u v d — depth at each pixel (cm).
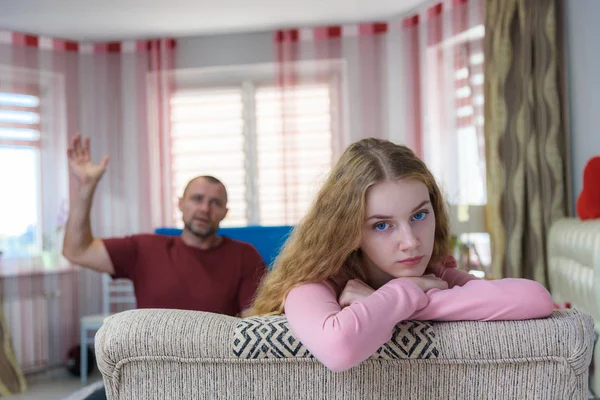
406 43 473
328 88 502
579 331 73
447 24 431
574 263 257
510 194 334
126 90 518
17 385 421
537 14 322
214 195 252
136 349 76
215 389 76
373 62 494
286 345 75
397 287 76
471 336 74
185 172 519
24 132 483
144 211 514
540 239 322
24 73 486
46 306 478
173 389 77
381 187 83
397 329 75
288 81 506
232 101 516
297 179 506
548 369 73
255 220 512
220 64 514
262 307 92
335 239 85
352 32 498
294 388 76
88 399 157
